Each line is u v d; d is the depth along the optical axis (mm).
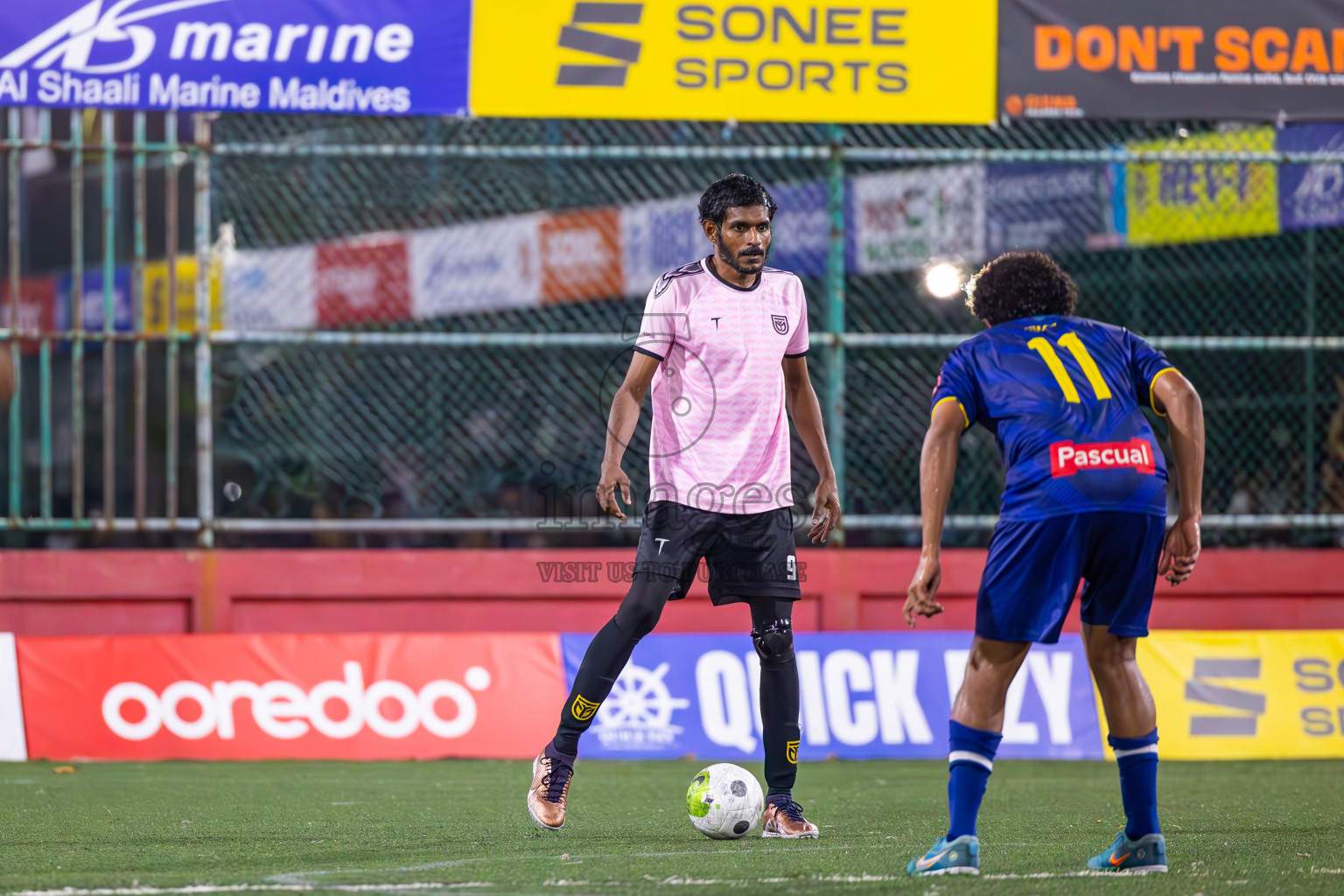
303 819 17312
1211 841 15516
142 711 24672
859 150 27969
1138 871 12836
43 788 20500
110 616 27453
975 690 12625
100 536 35688
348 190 31672
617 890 11969
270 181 31344
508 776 22375
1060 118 26891
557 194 32312
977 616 12570
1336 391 30875
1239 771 23688
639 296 32281
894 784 21891
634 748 24969
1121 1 27016
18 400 27141
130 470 36625
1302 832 16266
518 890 11992
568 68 26375
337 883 12398
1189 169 30500
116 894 11820
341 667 25234
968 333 31703
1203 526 29078
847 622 28625
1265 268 31828
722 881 12391
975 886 12062
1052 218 31031
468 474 32125
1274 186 29969
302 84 25984
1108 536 12188
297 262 31438
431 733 24984
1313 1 27219
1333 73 27219
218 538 32969
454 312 31969
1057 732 25391
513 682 25469
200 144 27031
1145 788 12797
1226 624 29375
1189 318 32250
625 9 26406
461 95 26203
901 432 32031
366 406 32031
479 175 32125
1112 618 12555
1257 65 27172
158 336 27250
